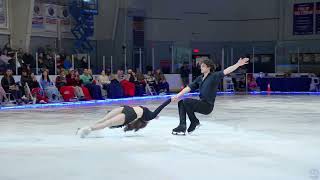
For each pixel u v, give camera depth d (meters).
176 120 15.45
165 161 8.19
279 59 42.38
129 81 31.09
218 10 44.78
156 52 42.47
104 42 40.00
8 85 23.80
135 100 28.09
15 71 26.83
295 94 34.44
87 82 28.38
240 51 44.41
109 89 28.95
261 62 43.84
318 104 23.28
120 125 11.00
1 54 27.59
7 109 21.28
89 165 7.89
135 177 6.98
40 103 24.62
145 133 12.03
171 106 22.45
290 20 42.97
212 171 7.37
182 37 43.84
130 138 11.09
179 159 8.38
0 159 8.51
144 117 11.04
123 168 7.63
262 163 7.99
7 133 12.31
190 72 39.00
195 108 11.53
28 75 24.91
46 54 30.59
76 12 37.22
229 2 45.03
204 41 44.53
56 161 8.27
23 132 12.52
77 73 27.69
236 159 8.35
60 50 35.12
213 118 16.22
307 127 13.39
